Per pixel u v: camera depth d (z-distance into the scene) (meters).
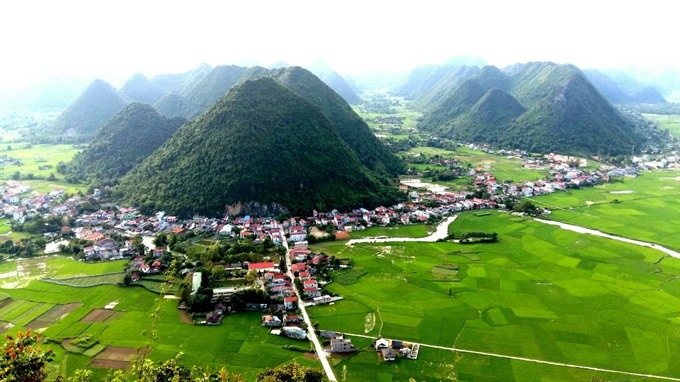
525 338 135.75
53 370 115.12
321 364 120.19
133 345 127.44
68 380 71.94
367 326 140.25
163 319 141.88
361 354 125.31
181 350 125.56
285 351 125.94
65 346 126.31
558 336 137.38
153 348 126.06
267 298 153.00
